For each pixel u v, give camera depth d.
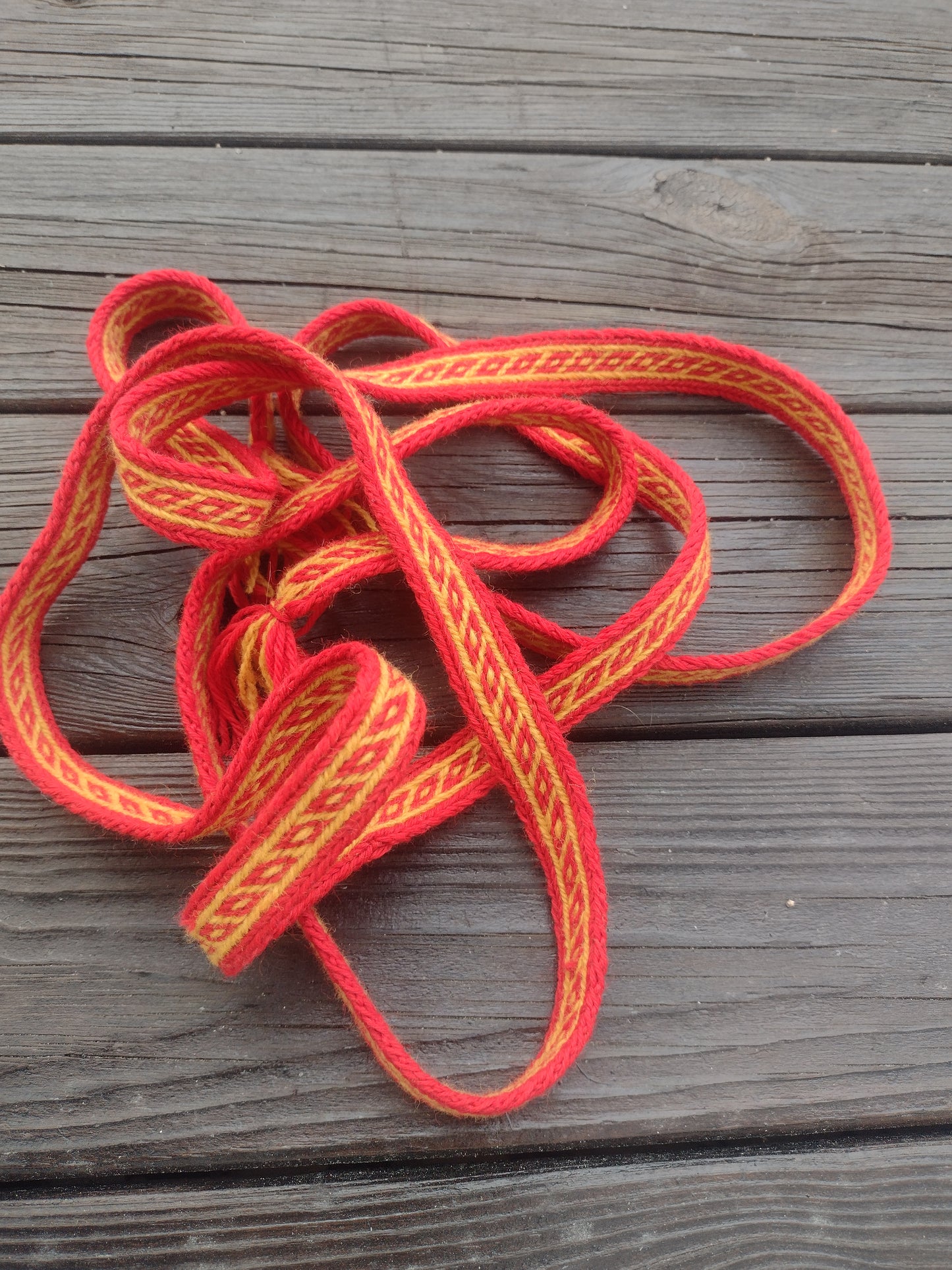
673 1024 0.41
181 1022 0.40
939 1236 0.41
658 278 0.48
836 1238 0.41
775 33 0.50
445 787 0.41
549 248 0.48
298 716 0.38
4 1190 0.40
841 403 0.47
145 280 0.43
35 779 0.40
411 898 0.41
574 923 0.40
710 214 0.48
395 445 0.41
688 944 0.42
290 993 0.40
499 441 0.45
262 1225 0.40
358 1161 0.40
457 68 0.48
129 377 0.40
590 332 0.45
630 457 0.42
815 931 0.42
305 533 0.43
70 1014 0.40
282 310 0.46
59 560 0.41
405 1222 0.40
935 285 0.48
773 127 0.49
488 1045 0.41
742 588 0.45
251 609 0.40
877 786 0.43
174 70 0.47
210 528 0.39
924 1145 0.41
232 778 0.37
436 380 0.44
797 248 0.48
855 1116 0.41
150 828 0.39
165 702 0.43
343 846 0.36
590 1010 0.39
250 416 0.44
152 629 0.43
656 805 0.43
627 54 0.49
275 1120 0.40
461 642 0.40
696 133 0.49
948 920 0.42
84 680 0.42
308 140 0.47
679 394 0.46
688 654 0.45
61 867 0.41
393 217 0.47
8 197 0.46
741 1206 0.41
